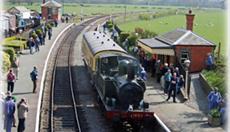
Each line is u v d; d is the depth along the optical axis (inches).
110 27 3297.2
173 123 1000.2
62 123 1036.5
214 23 4060.0
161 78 1368.1
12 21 2605.8
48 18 3890.3
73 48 2445.9
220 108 1016.9
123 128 975.6
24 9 3218.5
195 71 1541.6
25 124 972.6
